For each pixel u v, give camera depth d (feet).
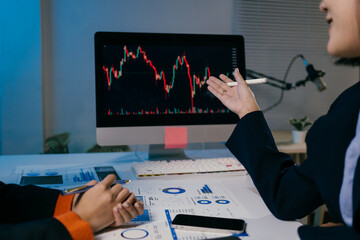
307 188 2.48
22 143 7.78
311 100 9.21
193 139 4.45
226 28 8.55
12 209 2.37
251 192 3.18
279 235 2.29
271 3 8.73
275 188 2.62
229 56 4.61
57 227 1.99
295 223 2.50
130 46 4.35
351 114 2.15
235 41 4.62
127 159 4.62
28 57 7.63
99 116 4.24
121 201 2.39
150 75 4.38
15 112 7.71
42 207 2.39
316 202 2.52
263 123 2.92
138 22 8.11
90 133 8.14
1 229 1.91
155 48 4.42
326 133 2.27
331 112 2.43
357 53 2.04
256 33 8.73
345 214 2.02
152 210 2.69
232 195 3.09
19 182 3.47
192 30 8.36
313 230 2.10
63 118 8.02
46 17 7.72
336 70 9.30
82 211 2.26
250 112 2.96
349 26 1.93
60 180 3.57
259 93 8.91
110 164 4.32
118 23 8.04
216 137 4.51
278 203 2.56
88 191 2.42
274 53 8.90
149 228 2.36
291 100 9.09
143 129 4.33
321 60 9.19
